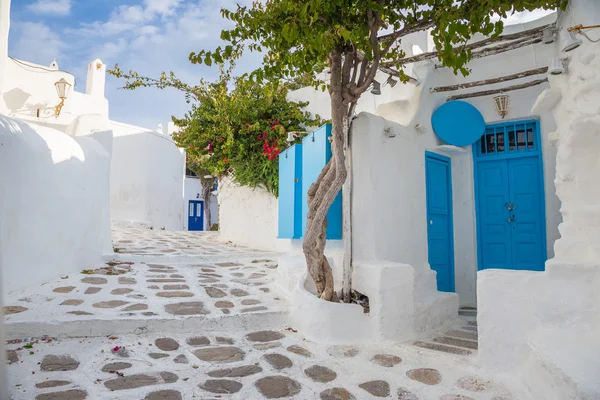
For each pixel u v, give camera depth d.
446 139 6.43
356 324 4.31
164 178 20.64
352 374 3.46
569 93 3.66
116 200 18.66
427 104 6.38
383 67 5.56
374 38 4.10
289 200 6.98
